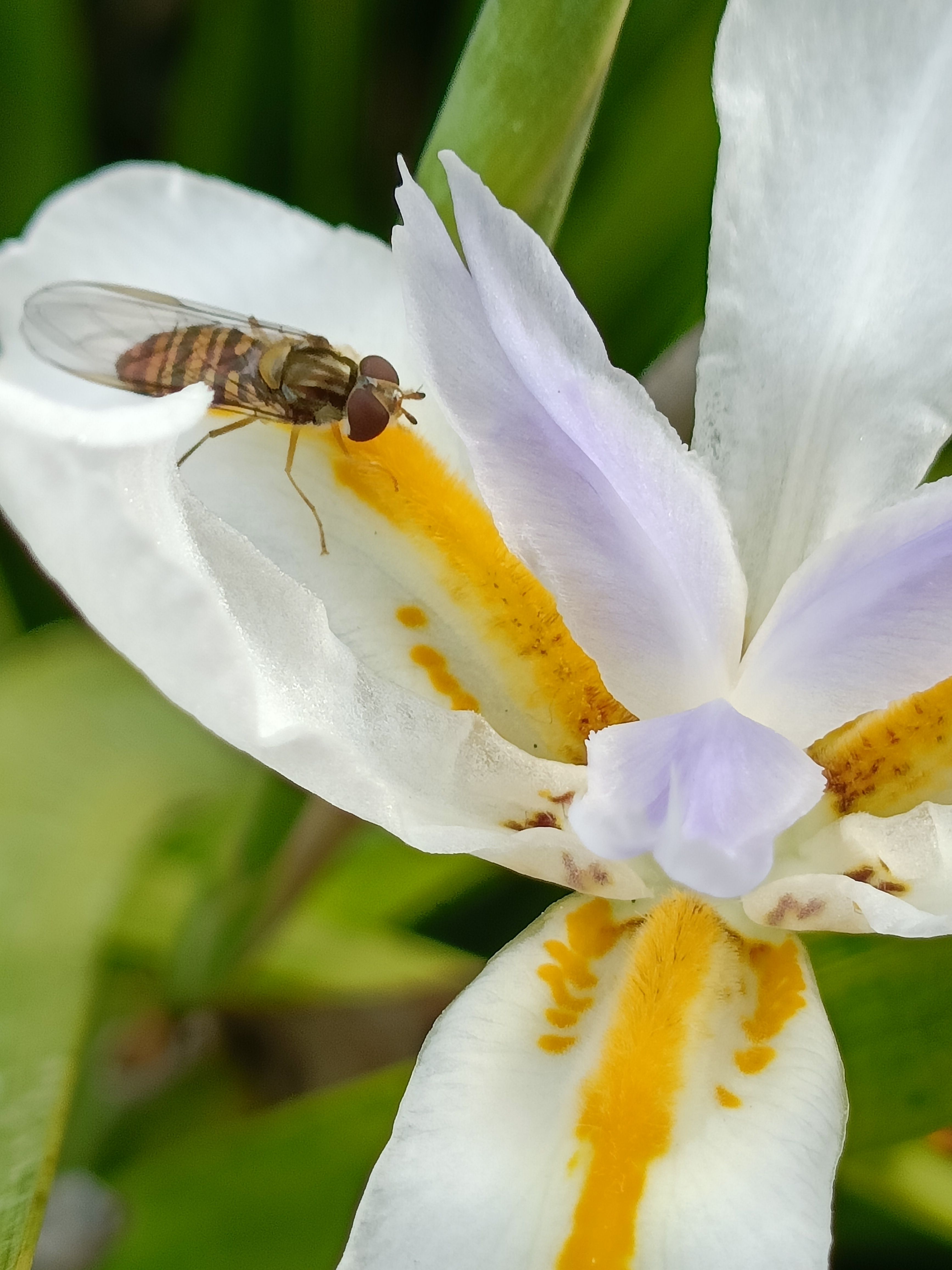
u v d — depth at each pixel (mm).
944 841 118
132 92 182
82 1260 151
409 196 115
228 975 141
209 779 143
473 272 115
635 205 145
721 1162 113
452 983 147
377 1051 158
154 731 144
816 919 118
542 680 123
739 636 120
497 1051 115
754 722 116
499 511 119
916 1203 138
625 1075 115
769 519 123
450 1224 111
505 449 118
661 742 115
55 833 137
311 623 115
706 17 144
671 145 144
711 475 118
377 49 174
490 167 120
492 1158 112
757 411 122
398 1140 112
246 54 158
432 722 118
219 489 123
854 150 120
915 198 120
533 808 119
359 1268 110
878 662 118
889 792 123
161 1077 155
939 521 115
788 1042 116
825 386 122
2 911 132
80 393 122
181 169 125
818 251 121
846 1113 114
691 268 145
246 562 115
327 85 158
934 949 131
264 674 114
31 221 143
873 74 119
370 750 116
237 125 160
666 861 113
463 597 123
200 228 124
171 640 113
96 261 123
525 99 119
